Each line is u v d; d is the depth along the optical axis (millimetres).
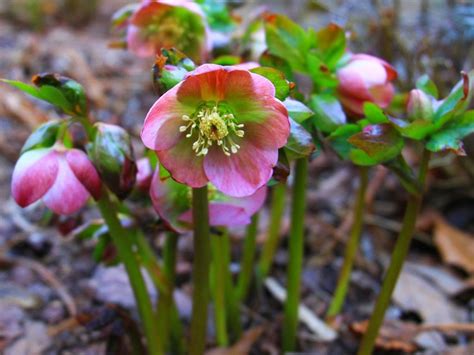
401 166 220
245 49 295
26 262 382
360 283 389
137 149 480
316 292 380
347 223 438
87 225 266
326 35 250
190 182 189
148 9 264
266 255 359
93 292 355
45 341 322
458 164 469
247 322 349
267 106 179
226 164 189
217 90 182
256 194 220
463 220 455
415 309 362
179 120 184
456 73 440
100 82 613
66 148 215
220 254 284
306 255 415
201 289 224
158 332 268
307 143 195
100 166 211
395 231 444
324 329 339
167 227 224
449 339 341
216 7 295
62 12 872
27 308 344
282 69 246
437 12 496
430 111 216
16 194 209
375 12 479
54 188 209
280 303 364
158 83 184
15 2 835
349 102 250
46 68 637
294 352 317
